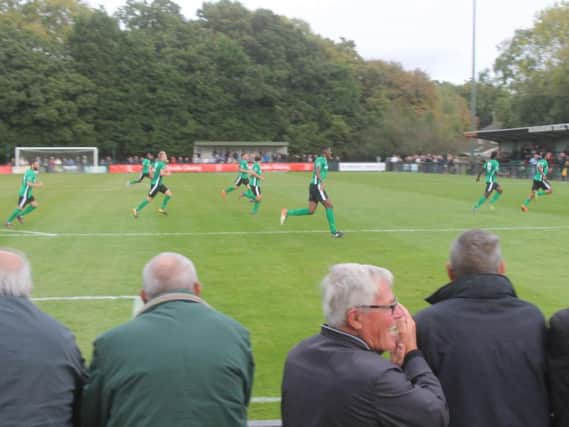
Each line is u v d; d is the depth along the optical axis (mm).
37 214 18672
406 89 77562
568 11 53781
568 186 32281
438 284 9266
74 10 76375
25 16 73625
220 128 69250
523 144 49219
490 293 3043
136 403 2676
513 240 13523
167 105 67688
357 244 13016
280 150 70062
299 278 9727
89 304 8086
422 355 2879
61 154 57781
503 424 2875
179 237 13992
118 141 66312
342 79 72625
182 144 68000
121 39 66250
